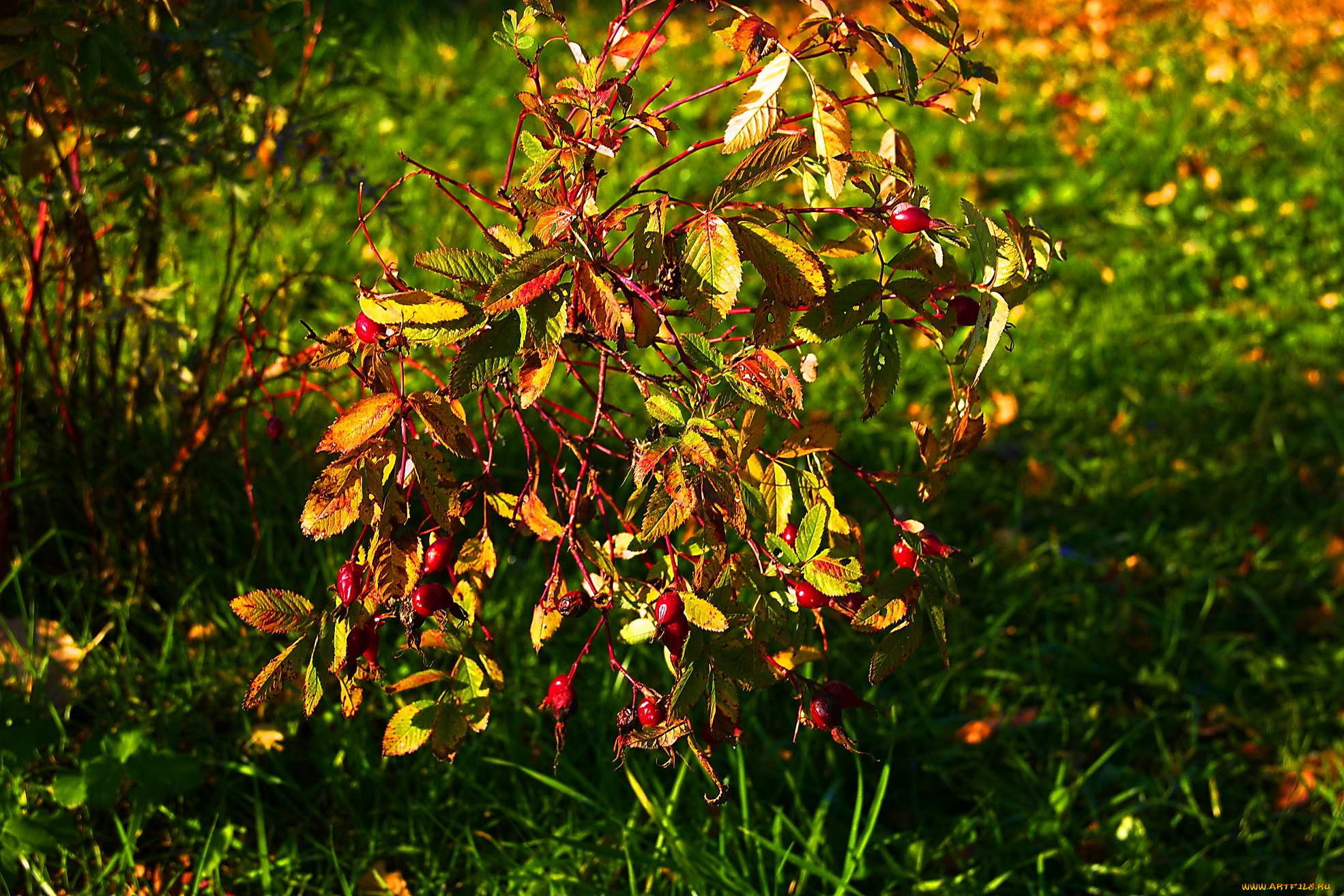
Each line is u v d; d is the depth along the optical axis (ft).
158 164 4.65
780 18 13.00
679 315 3.80
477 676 4.09
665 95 10.89
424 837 4.75
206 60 4.68
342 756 4.82
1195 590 6.27
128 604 5.03
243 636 5.06
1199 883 4.93
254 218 5.33
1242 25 15.53
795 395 3.81
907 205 3.89
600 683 5.09
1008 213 3.83
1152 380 8.05
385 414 3.82
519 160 9.36
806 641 4.17
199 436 4.96
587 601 3.99
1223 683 5.73
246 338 4.72
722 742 4.00
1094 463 7.16
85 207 4.89
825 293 3.78
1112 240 9.66
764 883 4.59
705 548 3.96
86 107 4.45
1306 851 5.07
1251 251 9.52
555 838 4.66
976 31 3.98
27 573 5.12
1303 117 11.89
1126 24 15.30
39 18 4.21
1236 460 7.34
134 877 4.62
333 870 4.70
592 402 6.44
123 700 4.89
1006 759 5.15
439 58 11.18
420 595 3.95
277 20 5.08
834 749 5.07
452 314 3.75
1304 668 5.83
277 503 5.41
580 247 3.74
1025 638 5.87
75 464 5.15
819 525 3.91
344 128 7.52
